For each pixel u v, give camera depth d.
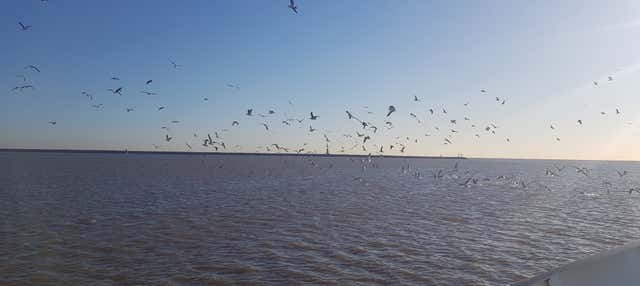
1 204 36.47
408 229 27.72
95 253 21.00
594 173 121.38
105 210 34.19
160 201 40.41
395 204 40.41
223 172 90.75
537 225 29.75
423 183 69.19
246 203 39.62
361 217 32.25
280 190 53.00
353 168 126.31
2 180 60.22
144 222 29.16
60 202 38.38
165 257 20.45
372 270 18.88
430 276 18.19
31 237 24.08
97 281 17.06
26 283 16.72
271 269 18.83
